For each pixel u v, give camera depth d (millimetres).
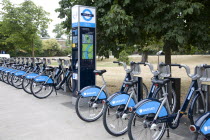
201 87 4023
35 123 4688
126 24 6137
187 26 6500
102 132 4203
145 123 3396
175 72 15102
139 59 33062
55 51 41062
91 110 4840
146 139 3582
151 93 4113
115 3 6262
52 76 7211
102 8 6469
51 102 6449
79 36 5785
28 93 7602
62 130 4301
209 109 3930
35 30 13070
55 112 5457
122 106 4031
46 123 4688
